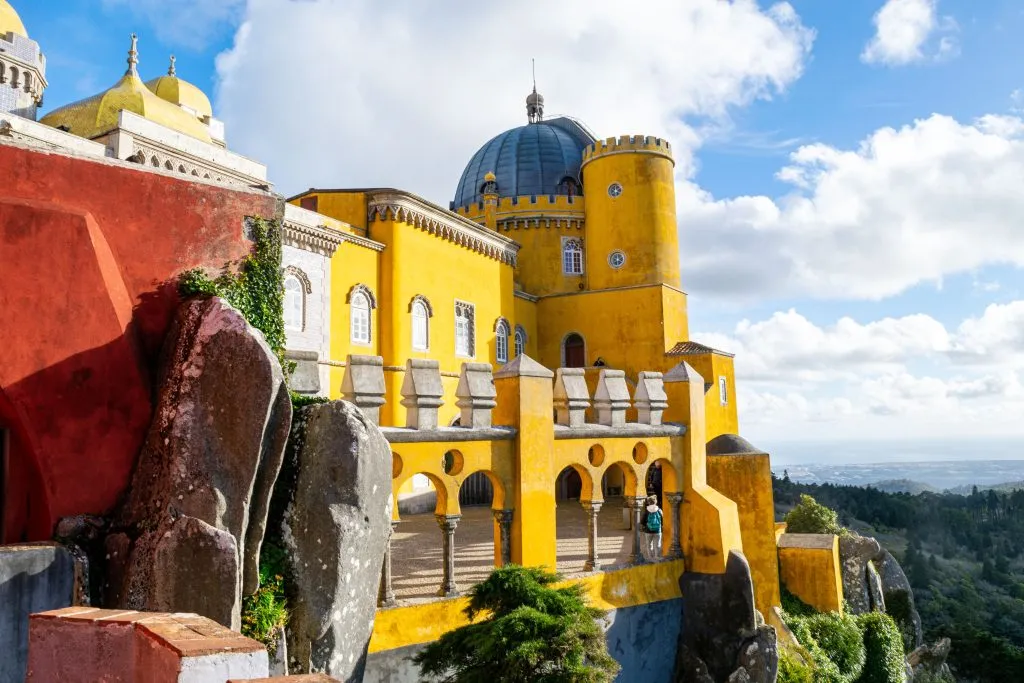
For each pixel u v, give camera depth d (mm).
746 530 21047
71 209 9398
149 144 25453
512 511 15109
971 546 98312
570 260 40250
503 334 34594
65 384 9062
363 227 28094
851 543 28812
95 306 9359
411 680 12586
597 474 17109
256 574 9086
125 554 8820
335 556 9586
